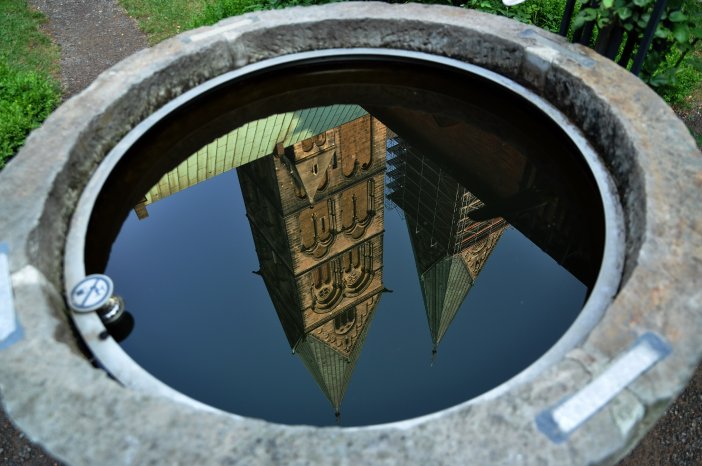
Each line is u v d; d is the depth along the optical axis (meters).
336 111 6.55
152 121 5.16
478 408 2.77
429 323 4.90
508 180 5.59
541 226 5.12
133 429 2.74
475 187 5.77
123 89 4.94
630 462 4.21
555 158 5.15
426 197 6.34
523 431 2.67
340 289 9.65
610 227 4.08
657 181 3.85
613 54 5.47
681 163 3.96
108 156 4.83
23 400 2.88
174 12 11.05
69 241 4.18
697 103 7.55
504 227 5.22
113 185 4.84
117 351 3.56
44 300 3.37
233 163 6.09
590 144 4.78
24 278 3.48
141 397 2.87
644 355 2.93
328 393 4.30
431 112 6.00
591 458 2.57
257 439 2.68
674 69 5.62
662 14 5.12
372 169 8.29
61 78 9.27
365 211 9.40
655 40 5.45
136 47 10.13
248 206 6.21
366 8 5.78
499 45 5.32
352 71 5.94
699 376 4.66
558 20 8.76
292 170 8.52
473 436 2.66
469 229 5.54
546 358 3.34
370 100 6.07
